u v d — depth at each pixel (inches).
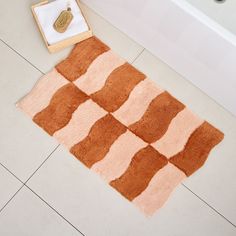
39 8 61.7
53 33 60.8
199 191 58.1
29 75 60.7
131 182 57.0
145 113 60.7
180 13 49.6
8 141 56.9
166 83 62.9
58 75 61.1
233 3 65.6
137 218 55.7
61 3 62.3
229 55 49.9
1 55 61.2
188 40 53.4
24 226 53.6
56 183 55.9
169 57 61.3
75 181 56.3
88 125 59.0
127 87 61.7
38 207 54.6
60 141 57.8
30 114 58.4
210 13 65.4
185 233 55.8
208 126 61.2
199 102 62.6
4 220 53.4
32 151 56.9
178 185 57.8
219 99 61.7
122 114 60.2
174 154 59.2
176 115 61.2
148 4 52.3
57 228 54.1
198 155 59.5
